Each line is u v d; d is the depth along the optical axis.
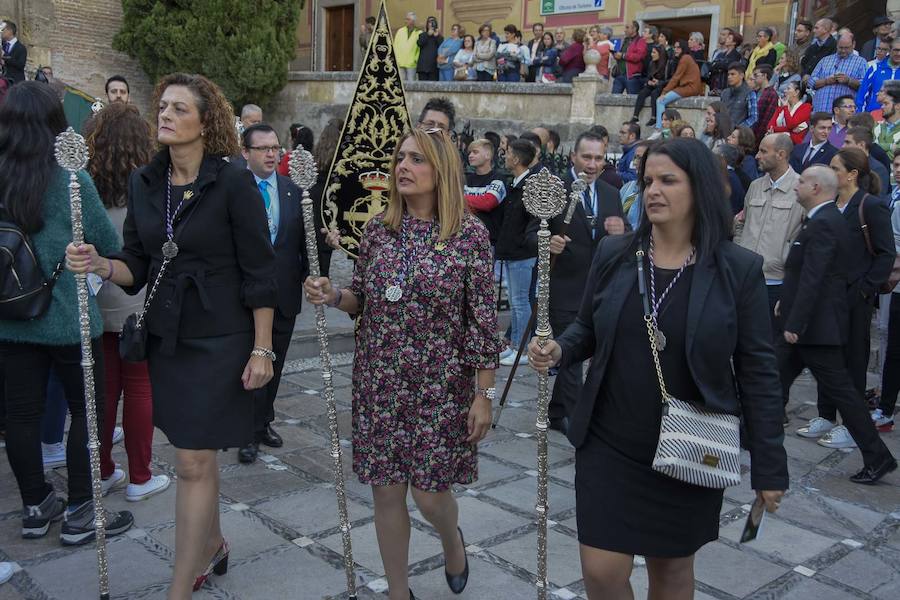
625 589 2.45
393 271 2.83
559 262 5.19
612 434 2.41
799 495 4.47
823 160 7.55
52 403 4.31
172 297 2.89
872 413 5.72
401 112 4.96
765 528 4.02
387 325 2.84
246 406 3.01
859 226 4.89
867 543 3.91
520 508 4.13
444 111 4.77
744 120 10.18
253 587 3.31
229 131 2.99
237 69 15.52
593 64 13.39
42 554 3.52
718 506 2.45
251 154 4.53
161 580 3.34
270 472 4.50
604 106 13.30
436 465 2.86
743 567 3.62
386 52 4.91
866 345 5.02
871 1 17.86
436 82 14.93
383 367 2.85
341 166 4.96
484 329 2.85
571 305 5.18
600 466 2.42
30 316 3.30
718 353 2.29
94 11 15.88
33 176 3.30
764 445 2.33
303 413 5.53
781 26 15.75
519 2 18.47
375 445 2.88
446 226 2.83
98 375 3.63
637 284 2.41
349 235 4.99
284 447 4.89
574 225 5.15
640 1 17.12
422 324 2.82
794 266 5.01
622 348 2.40
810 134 7.96
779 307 5.12
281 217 4.62
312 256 2.91
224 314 2.93
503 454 4.91
